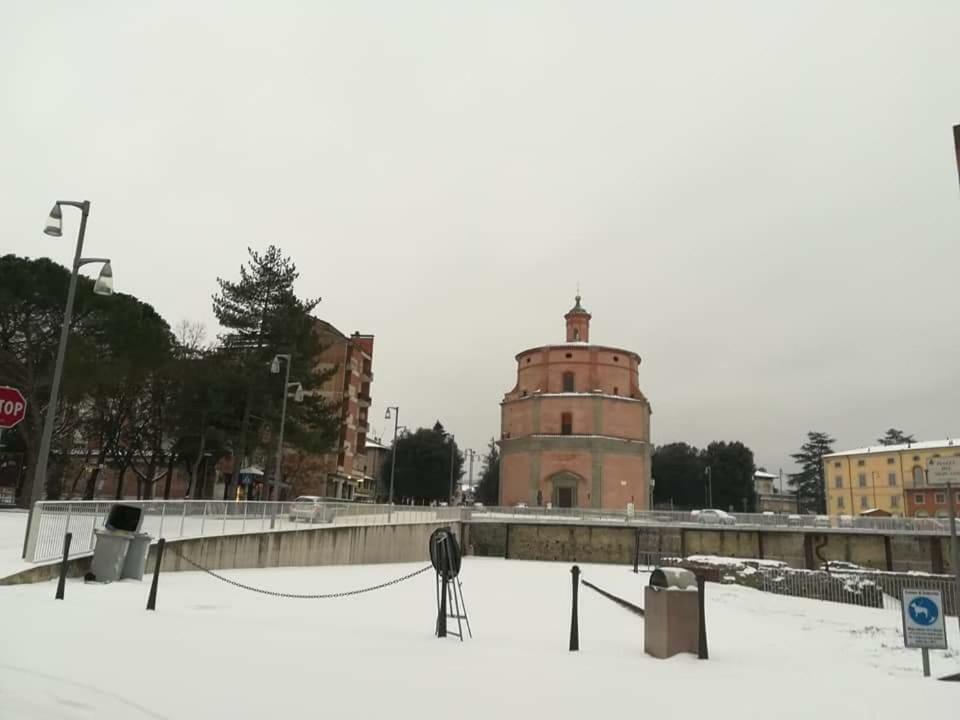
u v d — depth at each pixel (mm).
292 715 6227
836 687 8094
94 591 14234
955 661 11789
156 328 43719
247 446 44562
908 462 92312
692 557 35469
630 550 48312
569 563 45312
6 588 13203
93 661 7684
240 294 44094
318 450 44750
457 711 6641
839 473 101188
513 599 20312
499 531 49656
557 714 6668
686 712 6840
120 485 47031
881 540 47656
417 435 92625
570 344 70125
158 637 9375
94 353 39219
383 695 7082
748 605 21828
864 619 19797
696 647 10062
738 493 103500
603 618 15883
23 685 6570
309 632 11016
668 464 109500
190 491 42812
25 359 37906
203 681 7195
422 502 89875
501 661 9195
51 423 17641
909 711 6953
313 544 28875
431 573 28438
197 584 17938
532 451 66125
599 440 64688
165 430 46469
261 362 41844
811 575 27688
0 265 37281
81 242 19109
